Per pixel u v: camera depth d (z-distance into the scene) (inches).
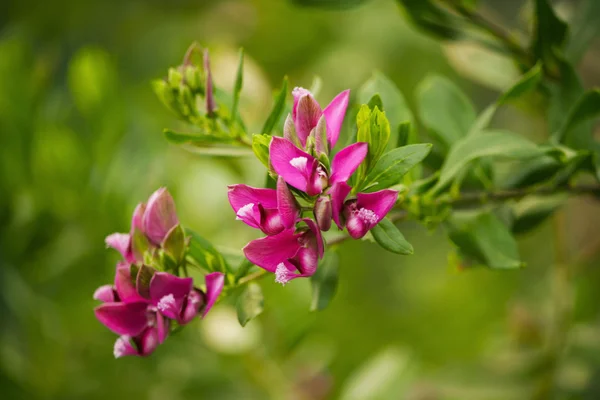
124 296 19.3
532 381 26.5
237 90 21.0
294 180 18.5
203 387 27.3
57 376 27.4
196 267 20.0
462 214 21.3
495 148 20.2
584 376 26.4
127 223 26.9
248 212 18.5
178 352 27.4
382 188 19.1
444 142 22.2
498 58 24.8
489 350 30.6
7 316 26.6
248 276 20.1
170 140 20.8
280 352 26.6
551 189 21.8
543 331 28.0
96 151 27.2
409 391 26.5
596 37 24.0
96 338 27.7
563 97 22.3
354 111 20.1
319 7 23.8
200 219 27.6
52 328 27.0
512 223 22.2
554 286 27.5
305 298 26.1
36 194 26.9
